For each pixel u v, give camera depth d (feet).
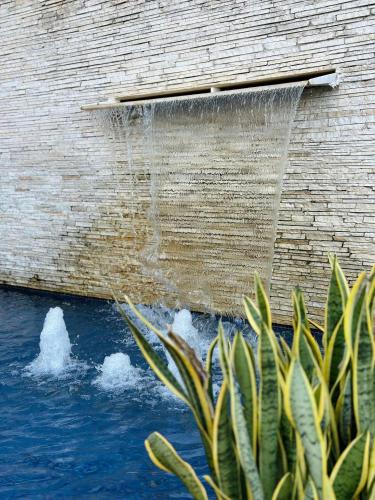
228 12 16.96
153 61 18.89
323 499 4.51
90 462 10.23
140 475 9.76
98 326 18.88
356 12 14.62
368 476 4.63
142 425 11.68
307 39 15.60
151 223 20.15
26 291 24.50
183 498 8.99
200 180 18.44
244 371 5.21
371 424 4.96
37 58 21.83
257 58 16.62
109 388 13.62
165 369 5.28
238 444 4.75
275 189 16.87
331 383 5.59
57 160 22.13
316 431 4.47
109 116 20.11
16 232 24.26
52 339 16.05
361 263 15.71
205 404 5.03
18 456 10.50
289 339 16.51
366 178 15.25
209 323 18.65
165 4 18.25
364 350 4.94
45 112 22.07
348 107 15.21
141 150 19.61
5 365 15.37
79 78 20.84
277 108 15.99
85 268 22.44
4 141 23.70
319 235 16.40
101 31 19.94
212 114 17.46
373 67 14.60
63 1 20.66
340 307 5.97
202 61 17.79
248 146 17.03
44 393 13.41
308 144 16.12
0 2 22.45
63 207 22.45
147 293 20.92
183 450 10.55
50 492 9.27
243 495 5.23
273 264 17.54
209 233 18.70
